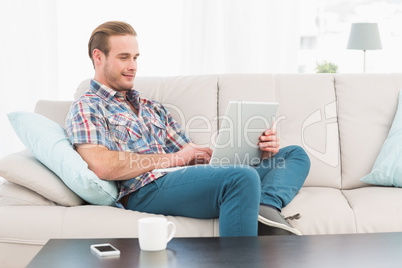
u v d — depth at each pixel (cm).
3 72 385
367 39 419
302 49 466
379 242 136
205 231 185
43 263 121
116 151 197
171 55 414
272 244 135
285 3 416
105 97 212
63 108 241
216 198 181
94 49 215
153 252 129
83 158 194
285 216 196
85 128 196
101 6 404
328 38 467
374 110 244
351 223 192
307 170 218
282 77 251
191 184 186
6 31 385
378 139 240
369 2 464
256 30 414
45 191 188
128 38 213
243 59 412
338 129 245
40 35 390
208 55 411
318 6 462
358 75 252
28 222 179
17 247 179
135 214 186
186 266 118
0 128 386
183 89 246
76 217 181
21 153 201
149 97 245
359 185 236
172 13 410
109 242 139
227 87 247
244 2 410
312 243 135
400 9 464
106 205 197
